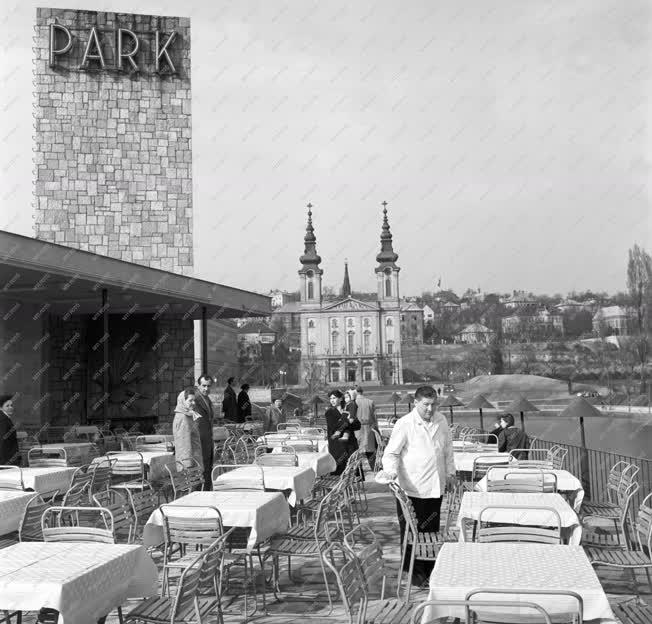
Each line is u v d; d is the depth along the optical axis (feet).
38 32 105.50
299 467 33.73
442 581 14.53
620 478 29.25
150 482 37.50
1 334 77.66
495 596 14.01
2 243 51.55
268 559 29.27
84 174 106.11
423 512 24.09
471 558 16.25
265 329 413.59
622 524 23.59
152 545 23.26
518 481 27.02
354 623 20.03
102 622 17.40
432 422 24.22
